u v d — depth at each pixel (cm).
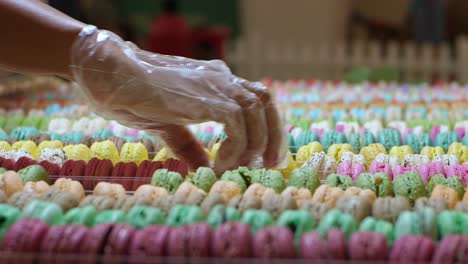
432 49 403
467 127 168
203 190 127
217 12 484
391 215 118
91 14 375
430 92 246
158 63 142
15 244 110
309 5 445
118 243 110
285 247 108
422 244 108
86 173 138
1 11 138
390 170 138
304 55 403
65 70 141
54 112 204
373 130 168
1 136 162
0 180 127
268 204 119
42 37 139
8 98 237
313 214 118
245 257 108
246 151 141
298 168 140
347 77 362
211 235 110
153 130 145
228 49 423
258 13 451
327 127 174
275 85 270
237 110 138
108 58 138
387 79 379
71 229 111
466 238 109
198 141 150
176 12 380
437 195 125
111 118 144
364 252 108
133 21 444
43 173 134
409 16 456
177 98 138
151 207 118
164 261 108
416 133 167
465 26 468
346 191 126
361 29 462
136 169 140
